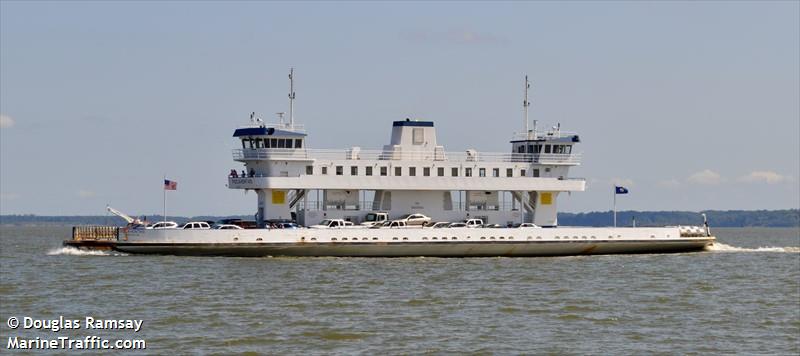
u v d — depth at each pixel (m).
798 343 179.75
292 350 169.00
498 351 169.50
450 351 169.00
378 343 174.88
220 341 175.50
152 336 179.75
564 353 168.88
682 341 180.75
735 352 171.62
